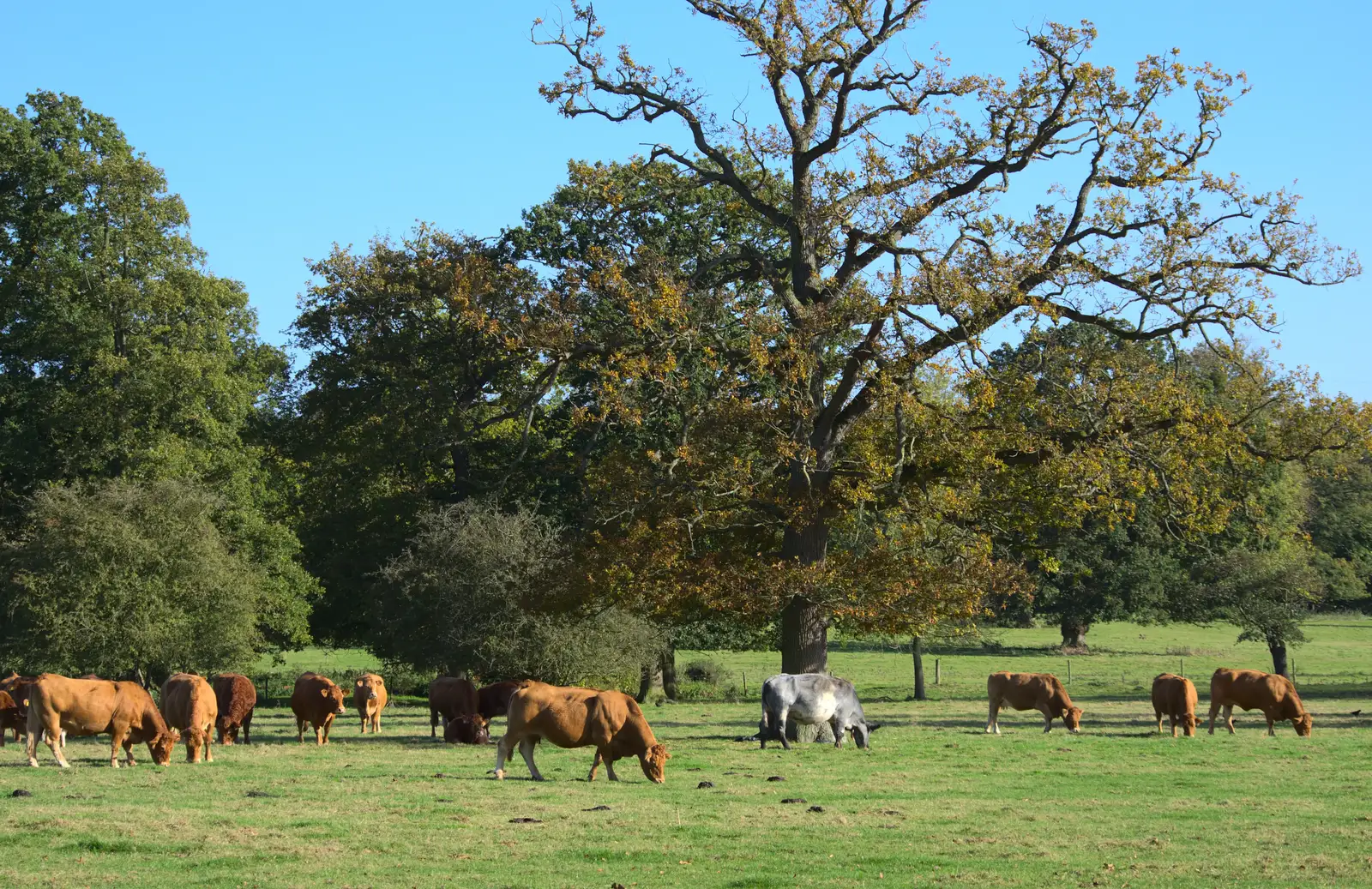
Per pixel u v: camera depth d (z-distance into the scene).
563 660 33.22
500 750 17.91
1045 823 14.36
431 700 25.98
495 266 40.72
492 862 11.83
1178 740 25.92
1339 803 16.17
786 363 26.22
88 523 34.19
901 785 18.00
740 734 28.41
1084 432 26.28
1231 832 13.68
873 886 10.79
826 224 27.30
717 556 27.06
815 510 26.50
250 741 24.67
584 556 27.53
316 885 10.73
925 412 25.69
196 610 35.66
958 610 25.72
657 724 32.69
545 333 28.62
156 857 11.84
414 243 42.53
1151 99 26.88
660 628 36.16
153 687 41.97
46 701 18.38
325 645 53.12
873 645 77.44
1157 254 25.94
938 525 27.08
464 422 42.28
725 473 26.59
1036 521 27.19
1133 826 14.11
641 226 39.31
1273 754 22.86
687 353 27.83
